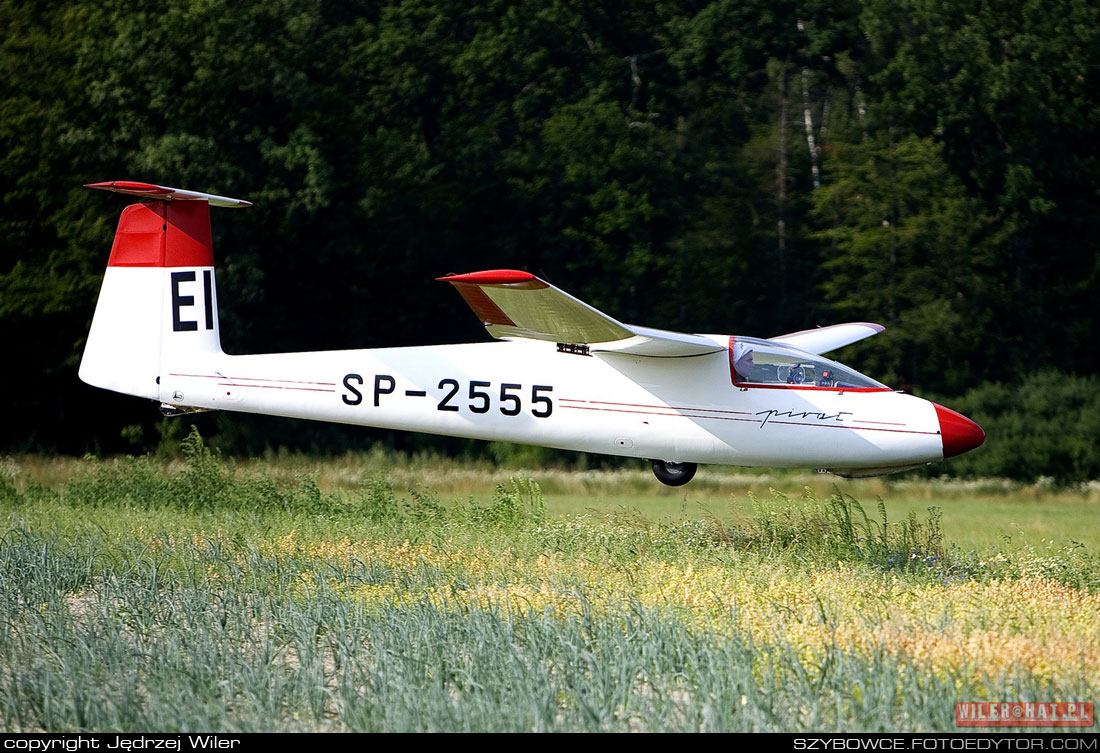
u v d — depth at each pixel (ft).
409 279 476.54
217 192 394.32
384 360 169.99
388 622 111.86
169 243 171.73
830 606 117.91
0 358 411.75
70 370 414.41
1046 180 469.16
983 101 475.31
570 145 488.44
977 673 94.38
